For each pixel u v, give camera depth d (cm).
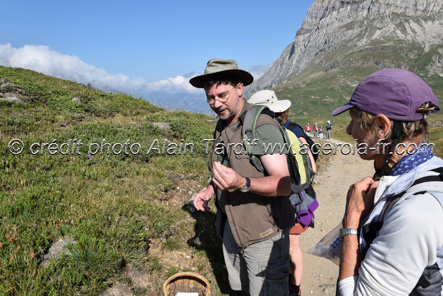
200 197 362
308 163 349
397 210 114
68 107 1148
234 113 275
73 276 317
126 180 610
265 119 262
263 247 288
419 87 123
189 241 499
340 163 1498
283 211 285
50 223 389
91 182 562
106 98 1527
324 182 1121
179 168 735
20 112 952
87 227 395
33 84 1282
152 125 1038
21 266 310
